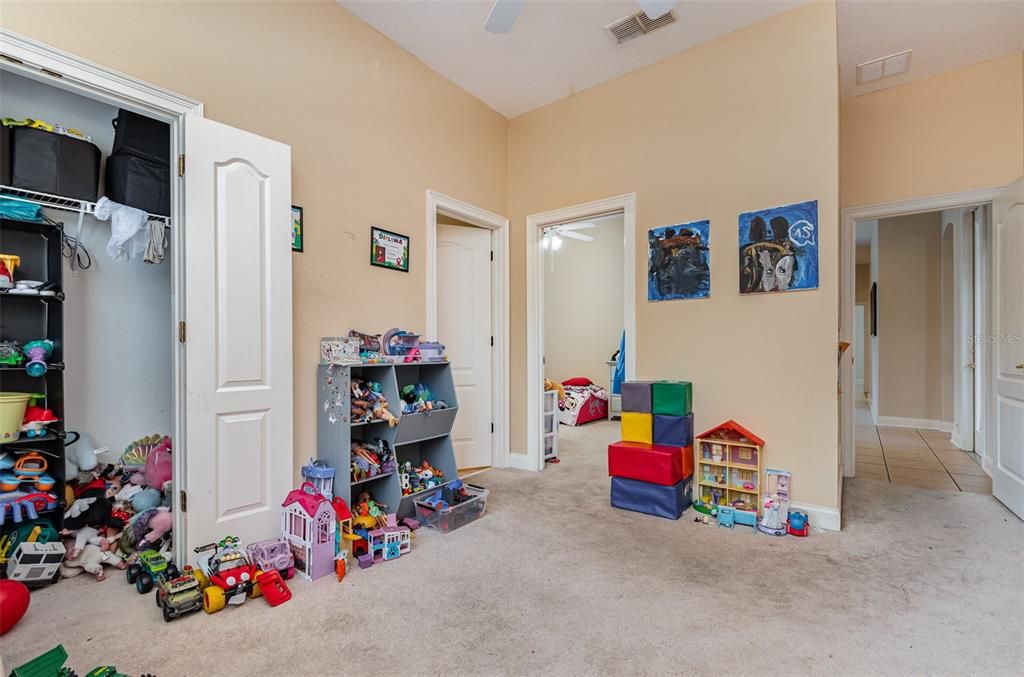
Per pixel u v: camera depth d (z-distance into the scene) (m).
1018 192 2.85
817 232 2.76
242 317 2.25
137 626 1.73
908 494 3.33
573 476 3.83
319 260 2.71
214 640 1.65
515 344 4.16
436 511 2.67
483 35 3.11
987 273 3.88
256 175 2.32
